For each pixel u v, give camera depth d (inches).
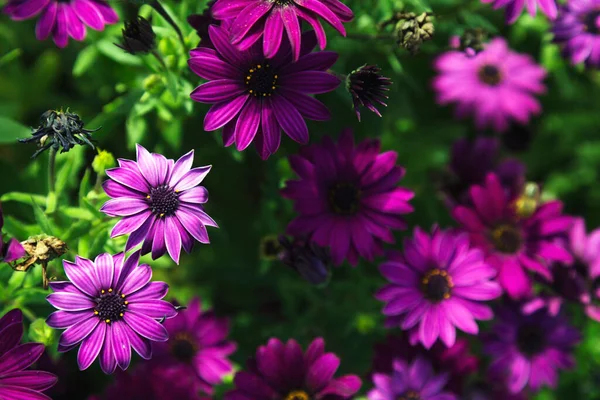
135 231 20.0
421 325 23.2
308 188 22.8
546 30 28.4
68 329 20.1
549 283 25.0
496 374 25.4
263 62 21.0
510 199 25.0
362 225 23.0
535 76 29.6
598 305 25.7
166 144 25.5
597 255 26.0
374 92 21.4
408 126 30.0
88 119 28.7
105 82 27.4
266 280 29.0
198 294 28.8
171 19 22.5
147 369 23.4
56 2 22.4
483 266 23.5
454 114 30.5
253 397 22.6
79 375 26.4
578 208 31.9
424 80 30.4
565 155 32.4
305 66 21.1
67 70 29.7
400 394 23.7
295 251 23.1
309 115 21.2
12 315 20.1
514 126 31.1
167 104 24.1
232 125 21.1
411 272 23.5
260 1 20.6
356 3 24.5
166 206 20.1
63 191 23.4
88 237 22.3
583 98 31.5
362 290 26.3
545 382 25.8
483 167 27.8
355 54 25.7
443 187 28.2
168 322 24.7
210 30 20.7
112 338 20.1
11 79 29.4
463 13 26.1
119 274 20.3
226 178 28.5
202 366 24.8
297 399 22.7
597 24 26.2
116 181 20.0
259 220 28.1
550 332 25.7
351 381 22.6
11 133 25.0
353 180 23.2
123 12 25.6
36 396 20.2
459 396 24.3
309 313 26.5
